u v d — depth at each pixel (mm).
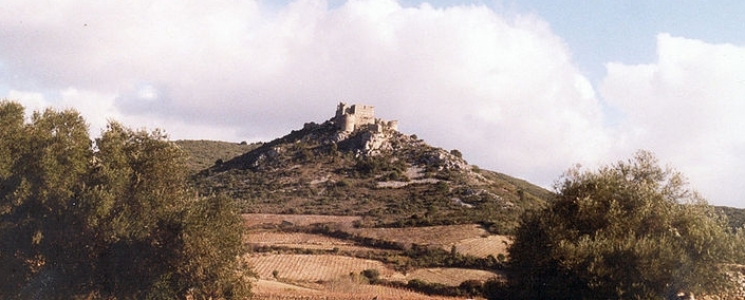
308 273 86562
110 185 31484
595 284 28438
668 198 32469
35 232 29828
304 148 186750
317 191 153250
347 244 109812
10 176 30250
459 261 92062
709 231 30172
